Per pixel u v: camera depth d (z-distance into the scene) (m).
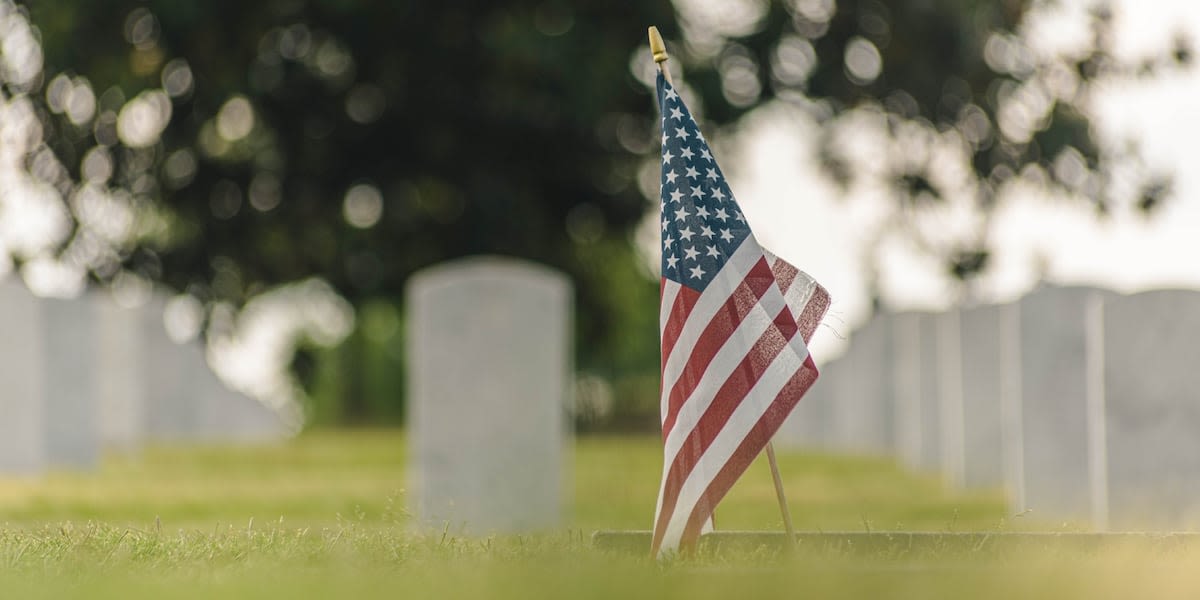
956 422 26.56
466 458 20.05
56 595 8.21
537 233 40.91
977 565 9.13
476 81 38.97
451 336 20.11
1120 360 18.45
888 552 10.53
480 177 39.88
